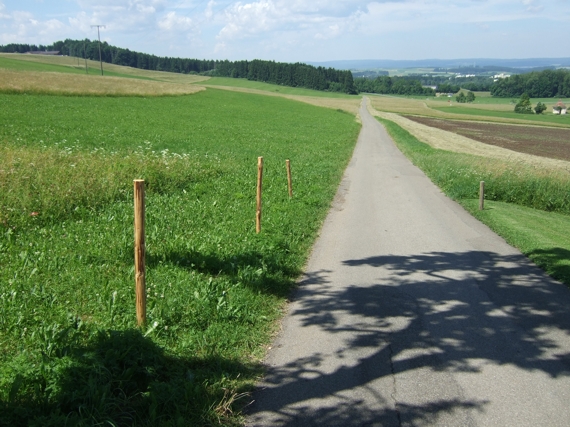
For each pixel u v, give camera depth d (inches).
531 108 5841.5
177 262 324.2
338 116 3257.9
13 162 525.0
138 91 2600.9
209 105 2588.6
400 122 3319.4
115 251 336.2
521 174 831.1
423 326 273.6
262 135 1544.0
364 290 330.3
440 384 211.3
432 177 939.3
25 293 258.4
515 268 394.0
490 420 186.4
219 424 173.9
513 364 232.4
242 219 471.5
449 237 497.0
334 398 197.2
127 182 546.9
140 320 233.1
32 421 152.4
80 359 181.0
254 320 266.2
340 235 488.4
